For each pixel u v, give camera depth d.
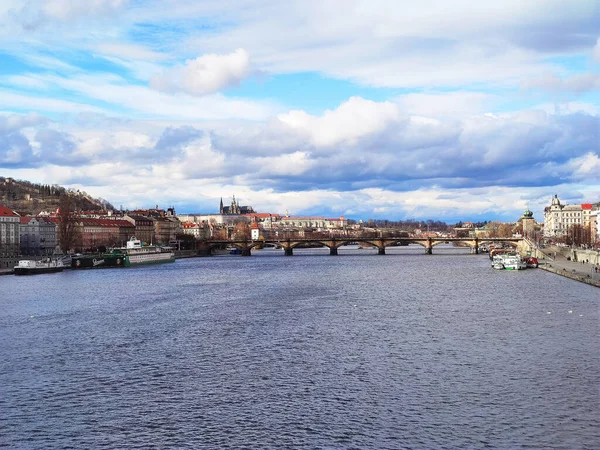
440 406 79.44
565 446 67.88
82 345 115.88
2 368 99.38
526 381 89.19
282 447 68.12
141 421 75.75
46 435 71.94
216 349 111.31
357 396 83.50
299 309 158.38
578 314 144.62
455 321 137.50
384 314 148.75
